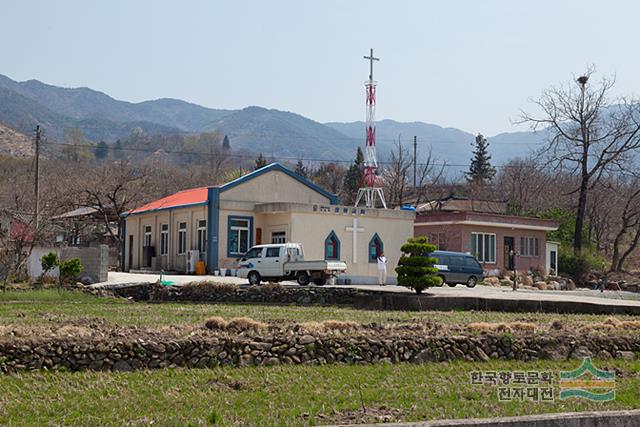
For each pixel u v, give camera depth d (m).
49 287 32.97
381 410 11.81
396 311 27.88
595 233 78.25
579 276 58.16
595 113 61.81
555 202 78.75
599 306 27.16
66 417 11.16
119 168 73.25
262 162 93.44
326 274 34.91
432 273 30.98
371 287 33.50
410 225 45.31
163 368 15.02
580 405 12.30
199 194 46.91
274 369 15.23
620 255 77.88
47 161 116.56
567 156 63.16
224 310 26.59
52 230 48.69
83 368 14.70
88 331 17.08
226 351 15.60
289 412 11.56
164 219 47.78
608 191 76.81
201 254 43.06
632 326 21.17
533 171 81.88
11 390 12.91
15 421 10.85
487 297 28.61
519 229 54.00
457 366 16.27
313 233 41.97
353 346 16.36
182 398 12.52
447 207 66.56
